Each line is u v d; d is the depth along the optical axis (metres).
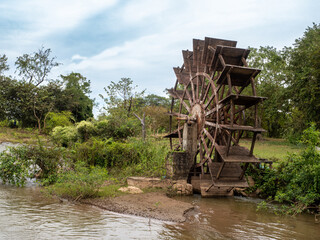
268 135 39.09
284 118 27.95
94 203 7.06
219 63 10.06
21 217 5.92
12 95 33.41
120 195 7.83
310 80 18.19
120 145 11.00
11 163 8.88
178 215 6.51
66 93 37.72
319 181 7.46
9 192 8.02
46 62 35.59
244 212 7.36
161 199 7.68
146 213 6.48
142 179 9.09
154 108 27.70
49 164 9.28
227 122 11.02
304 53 20.47
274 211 7.51
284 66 28.38
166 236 5.29
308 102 18.31
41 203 7.04
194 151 10.55
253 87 9.16
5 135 24.09
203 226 6.03
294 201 8.17
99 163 10.81
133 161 10.77
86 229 5.40
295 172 8.31
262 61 30.30
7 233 4.99
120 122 15.73
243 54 9.88
